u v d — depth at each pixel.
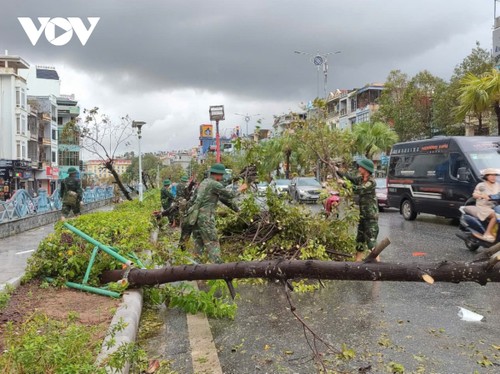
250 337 4.95
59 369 3.21
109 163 17.64
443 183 14.06
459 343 4.61
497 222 8.60
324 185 8.88
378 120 42.94
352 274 4.04
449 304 6.02
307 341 4.43
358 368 4.06
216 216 9.07
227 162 22.08
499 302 6.07
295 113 10.33
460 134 34.03
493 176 9.11
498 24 30.09
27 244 12.30
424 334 4.89
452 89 31.70
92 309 5.25
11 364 3.34
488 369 3.99
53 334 3.81
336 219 8.35
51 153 60.41
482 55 30.78
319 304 6.16
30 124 54.34
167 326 5.43
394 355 4.34
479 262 3.73
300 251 7.83
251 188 9.05
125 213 12.07
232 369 4.14
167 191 15.66
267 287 7.17
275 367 4.15
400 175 16.75
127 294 5.80
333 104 72.56
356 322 5.34
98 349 3.76
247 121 49.97
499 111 21.36
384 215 18.94
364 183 8.16
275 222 8.16
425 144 15.32
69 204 13.58
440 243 10.97
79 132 16.64
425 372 3.95
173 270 5.54
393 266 3.90
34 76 69.31
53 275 6.39
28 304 5.42
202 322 5.53
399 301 6.20
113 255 6.02
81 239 6.50
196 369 4.18
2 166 46.75
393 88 41.22
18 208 15.77
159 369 4.19
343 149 10.27
